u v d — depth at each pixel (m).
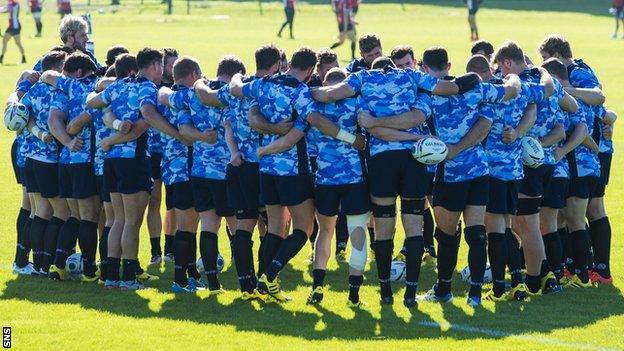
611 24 87.12
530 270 19.34
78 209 20.61
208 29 83.44
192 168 19.11
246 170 18.59
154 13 99.62
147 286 20.23
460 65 57.19
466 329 16.78
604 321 17.38
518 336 16.38
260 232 21.41
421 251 18.16
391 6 103.62
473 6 71.81
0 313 17.67
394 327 16.89
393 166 17.75
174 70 19.34
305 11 100.88
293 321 17.30
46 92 20.47
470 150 18.12
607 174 20.50
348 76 18.06
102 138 19.72
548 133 19.23
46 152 20.58
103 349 15.53
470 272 18.55
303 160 18.11
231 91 18.30
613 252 22.97
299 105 17.70
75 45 22.23
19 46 61.84
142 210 19.73
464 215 18.39
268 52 18.30
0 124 42.34
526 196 19.06
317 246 18.45
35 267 21.11
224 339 16.08
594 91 19.92
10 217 27.00
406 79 17.80
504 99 18.05
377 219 18.12
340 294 19.38
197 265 21.72
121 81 19.41
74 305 18.34
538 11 98.88
